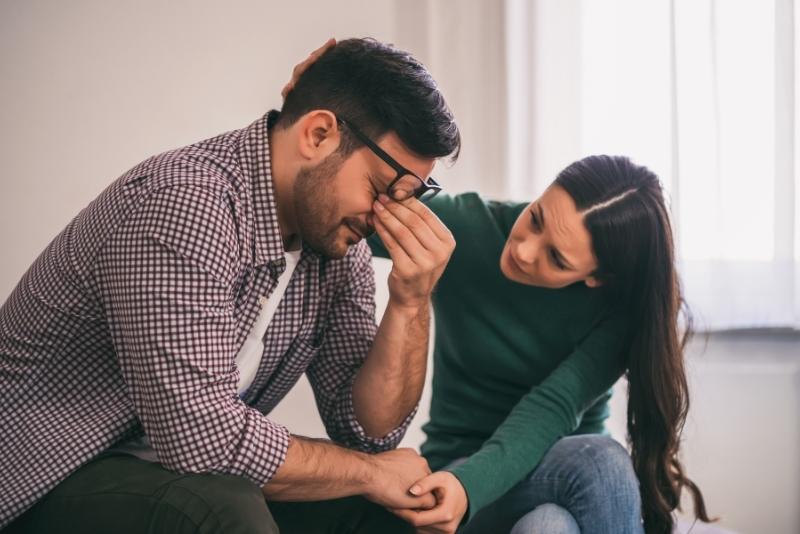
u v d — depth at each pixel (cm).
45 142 204
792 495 215
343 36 212
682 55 204
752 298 208
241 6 209
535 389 150
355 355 137
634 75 208
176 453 103
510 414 147
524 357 161
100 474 105
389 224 120
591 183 145
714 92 204
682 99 204
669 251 150
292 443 111
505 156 212
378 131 110
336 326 137
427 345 134
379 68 110
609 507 137
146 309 101
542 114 210
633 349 153
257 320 120
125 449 116
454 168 215
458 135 114
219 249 105
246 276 116
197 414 102
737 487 215
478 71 213
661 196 150
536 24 209
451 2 212
